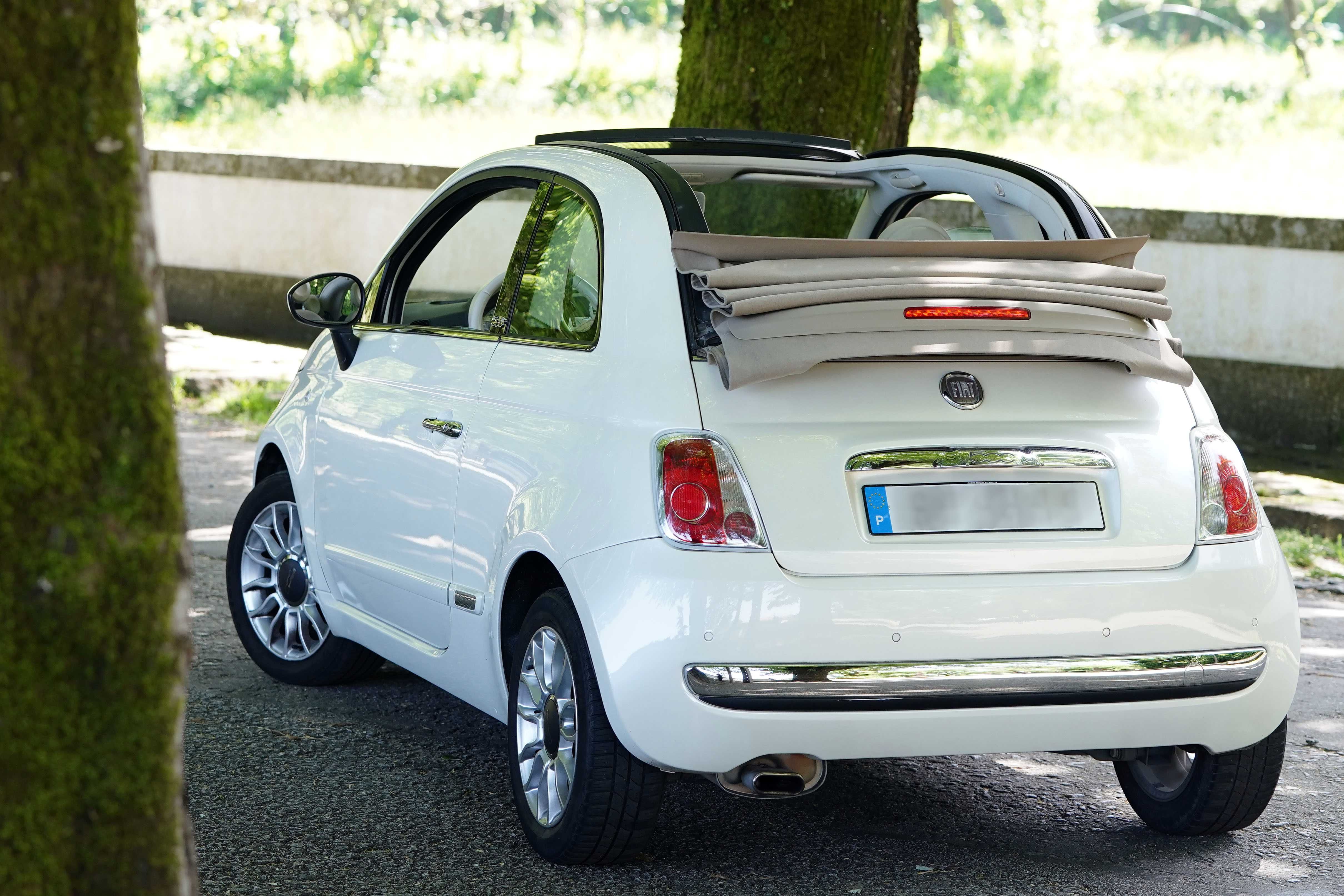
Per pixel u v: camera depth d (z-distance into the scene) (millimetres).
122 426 2404
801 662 4133
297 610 6602
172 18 28906
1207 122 25000
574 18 35312
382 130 24406
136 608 2426
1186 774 5043
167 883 2496
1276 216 14078
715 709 4129
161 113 25453
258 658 6719
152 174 19422
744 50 9242
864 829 5086
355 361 6094
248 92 26594
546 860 4691
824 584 4180
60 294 2355
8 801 2371
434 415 5352
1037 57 29484
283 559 6617
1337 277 13891
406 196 17781
